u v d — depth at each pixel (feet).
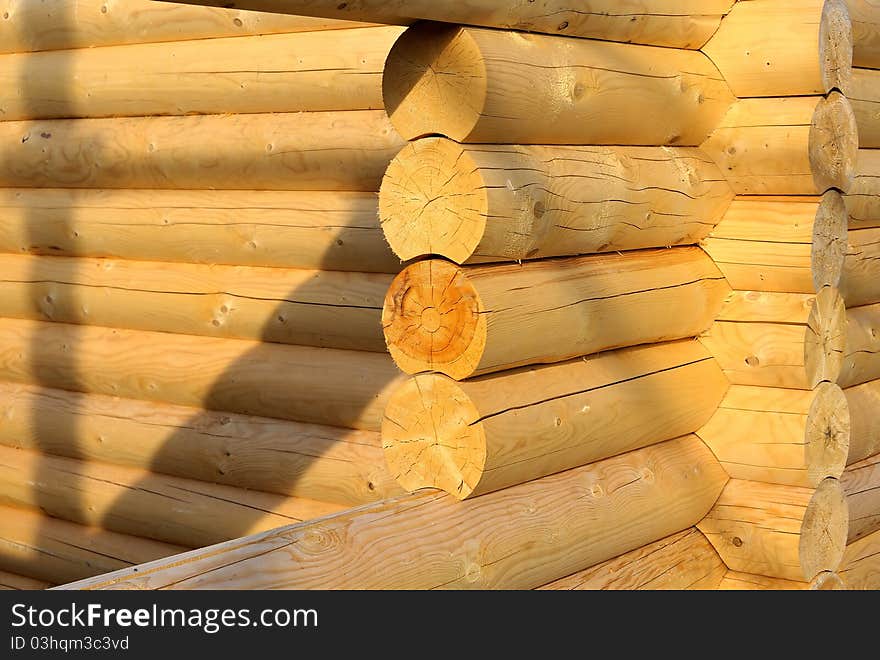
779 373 15.99
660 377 15.40
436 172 12.16
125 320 20.89
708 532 16.60
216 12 19.21
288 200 18.86
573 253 14.16
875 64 20.11
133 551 20.79
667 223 15.34
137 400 20.94
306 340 18.98
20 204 21.76
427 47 12.01
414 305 12.55
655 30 14.99
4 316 22.57
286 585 10.53
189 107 19.76
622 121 14.43
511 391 12.88
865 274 20.34
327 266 18.63
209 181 19.61
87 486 21.15
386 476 17.97
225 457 19.56
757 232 16.08
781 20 15.58
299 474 18.84
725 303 16.49
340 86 18.10
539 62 12.76
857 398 20.31
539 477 13.70
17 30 21.48
